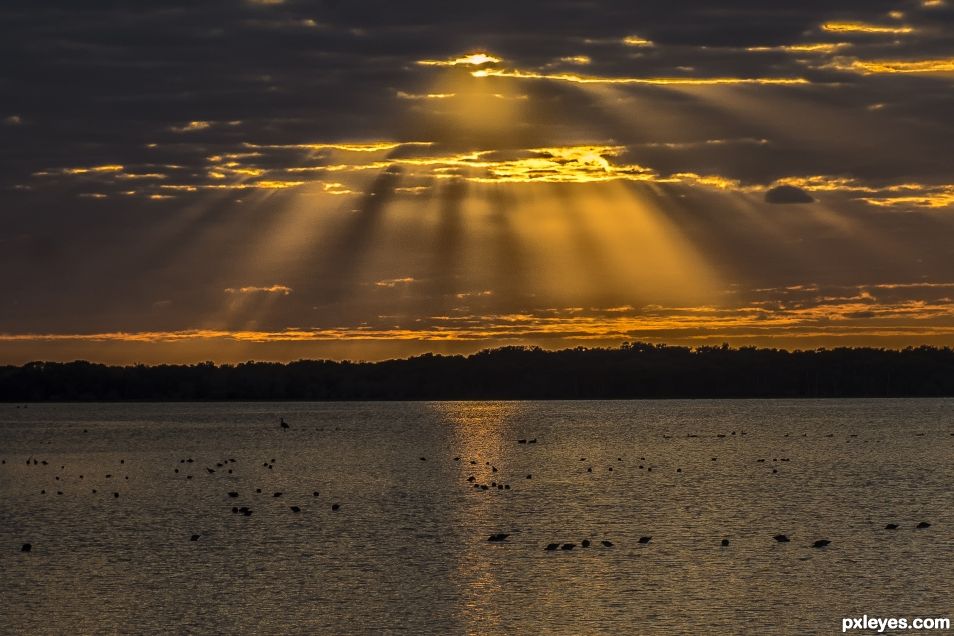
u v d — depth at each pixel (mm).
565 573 86062
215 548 98562
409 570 87812
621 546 97438
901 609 75188
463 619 73375
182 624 72750
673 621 72562
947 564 88625
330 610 75812
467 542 100750
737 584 82000
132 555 95312
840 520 113562
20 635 70500
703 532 105500
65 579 85438
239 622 73062
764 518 115562
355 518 117812
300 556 94125
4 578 85812
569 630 70812
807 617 73438
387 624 72500
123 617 74312
